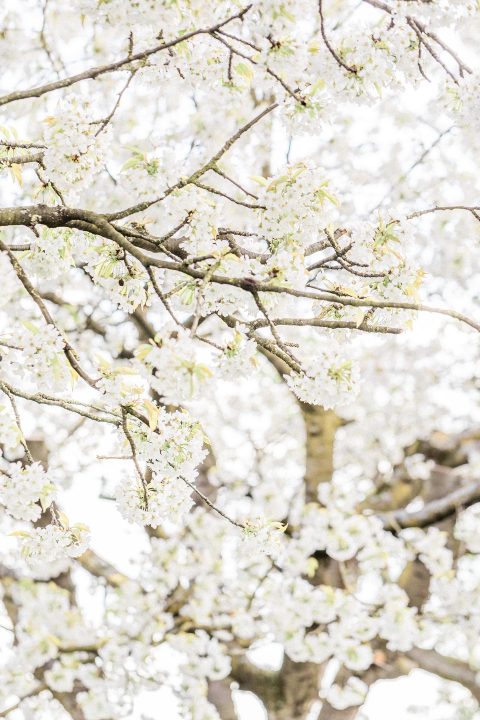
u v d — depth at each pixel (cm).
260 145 612
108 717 640
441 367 767
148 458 260
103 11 231
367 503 712
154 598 641
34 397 250
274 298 239
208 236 239
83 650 635
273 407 859
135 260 259
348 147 654
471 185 645
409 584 673
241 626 641
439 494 706
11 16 550
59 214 237
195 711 638
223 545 655
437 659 671
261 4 221
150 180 247
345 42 246
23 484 262
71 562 683
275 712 688
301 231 240
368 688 679
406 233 244
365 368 767
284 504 675
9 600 685
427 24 248
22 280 233
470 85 266
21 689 633
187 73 276
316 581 643
